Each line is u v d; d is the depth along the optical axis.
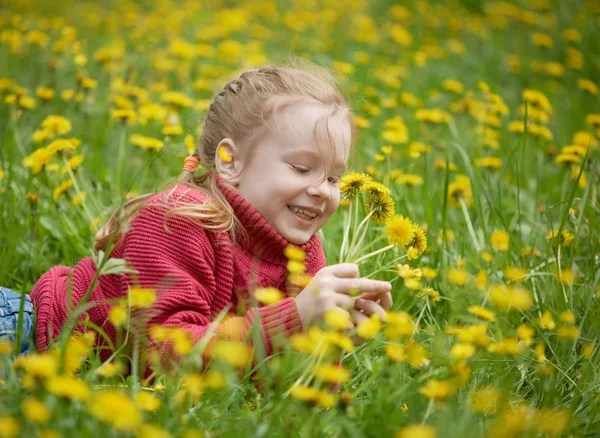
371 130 4.23
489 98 4.24
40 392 1.33
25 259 2.55
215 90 2.45
